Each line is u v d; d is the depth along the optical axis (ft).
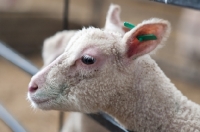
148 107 2.60
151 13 9.29
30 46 9.29
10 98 7.02
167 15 9.05
